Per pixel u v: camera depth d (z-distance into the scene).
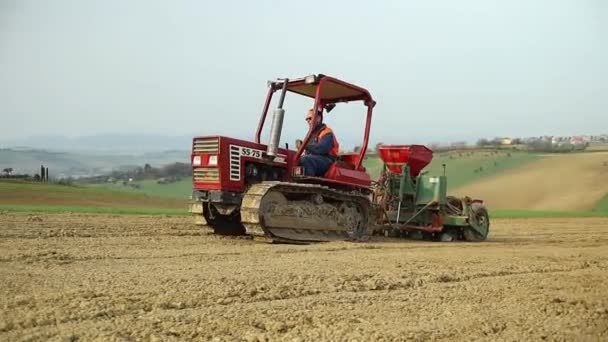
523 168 50.28
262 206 9.77
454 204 13.41
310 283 5.83
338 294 5.48
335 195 11.02
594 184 43.75
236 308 4.75
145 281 5.59
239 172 10.34
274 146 10.56
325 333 4.18
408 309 5.01
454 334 4.30
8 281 5.41
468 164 53.06
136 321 4.26
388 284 6.02
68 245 8.38
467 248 10.42
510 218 23.25
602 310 5.09
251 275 6.11
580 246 11.52
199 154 10.55
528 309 5.12
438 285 6.18
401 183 13.05
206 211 11.05
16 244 8.29
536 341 4.19
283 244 9.73
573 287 6.16
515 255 9.10
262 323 4.36
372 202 12.17
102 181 67.75
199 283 5.56
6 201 22.08
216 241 9.80
